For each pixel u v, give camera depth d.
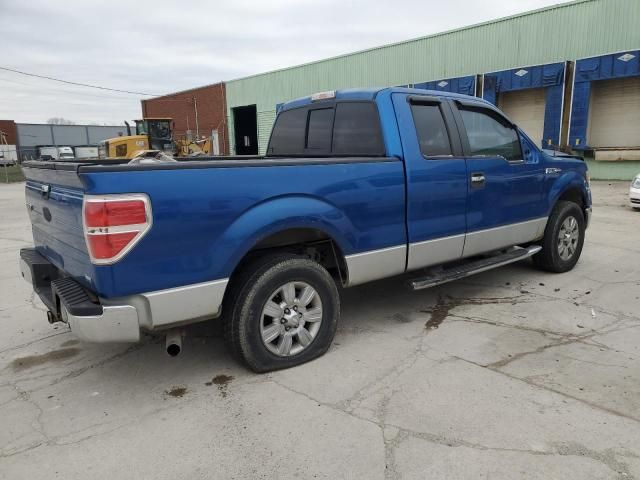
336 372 3.63
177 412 3.15
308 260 3.70
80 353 4.09
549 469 2.51
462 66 21.31
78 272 3.22
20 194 21.81
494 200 4.93
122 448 2.79
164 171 2.96
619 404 3.09
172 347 3.30
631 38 16.70
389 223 4.08
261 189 3.35
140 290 2.98
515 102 20.64
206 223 3.13
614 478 2.43
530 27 19.02
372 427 2.92
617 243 7.74
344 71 26.14
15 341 4.38
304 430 2.91
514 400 3.17
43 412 3.19
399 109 4.25
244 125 34.25
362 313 4.87
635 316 4.60
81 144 78.62
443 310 4.89
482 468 2.53
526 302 5.06
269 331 3.60
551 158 5.70
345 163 3.77
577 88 18.06
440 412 3.05
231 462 2.64
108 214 2.79
